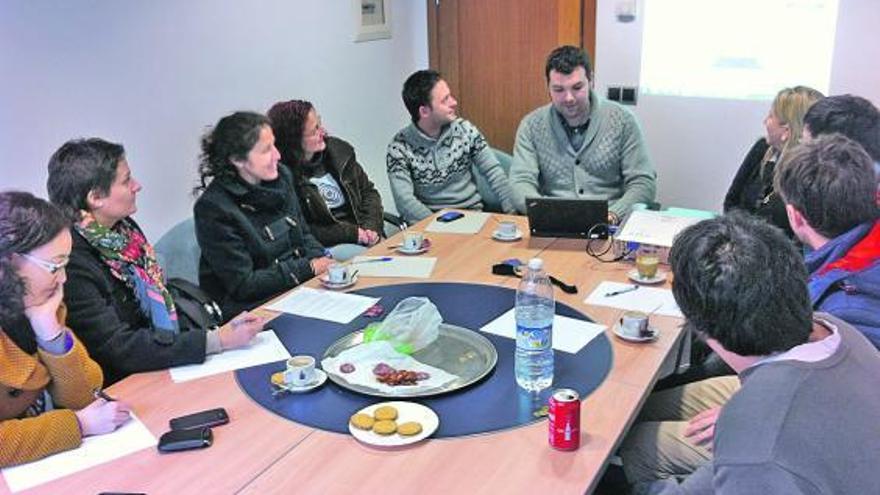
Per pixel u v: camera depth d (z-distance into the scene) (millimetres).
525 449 1481
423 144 3562
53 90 2762
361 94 4363
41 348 1674
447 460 1453
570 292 2268
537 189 3516
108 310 1946
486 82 4758
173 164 3273
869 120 2236
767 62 3867
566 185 3494
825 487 1069
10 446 1478
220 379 1804
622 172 3434
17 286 1562
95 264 2000
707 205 4242
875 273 1669
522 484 1376
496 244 2764
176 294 2424
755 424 1134
